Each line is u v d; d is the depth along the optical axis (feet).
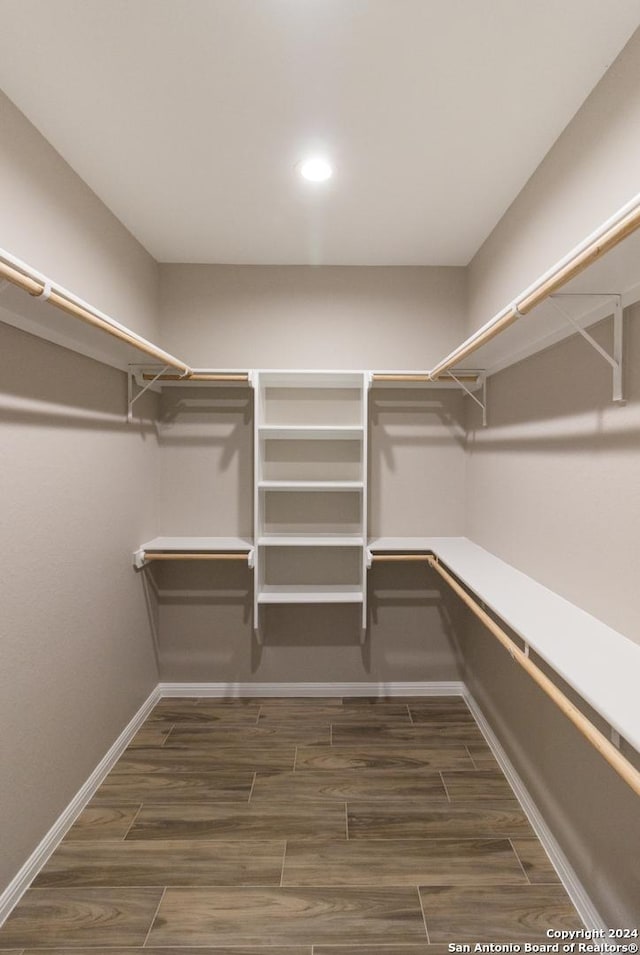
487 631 8.35
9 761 5.07
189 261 9.33
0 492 4.94
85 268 6.70
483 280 8.48
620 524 4.64
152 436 9.21
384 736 8.27
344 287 9.47
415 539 9.51
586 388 5.24
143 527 8.79
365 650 9.72
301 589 9.36
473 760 7.62
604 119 4.81
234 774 7.25
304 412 9.53
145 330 8.79
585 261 3.56
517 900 5.20
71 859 5.68
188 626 9.65
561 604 5.50
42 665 5.65
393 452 9.62
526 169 6.40
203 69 4.78
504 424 7.60
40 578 5.61
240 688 9.68
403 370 9.47
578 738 5.27
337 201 7.20
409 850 5.85
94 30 4.33
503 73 4.83
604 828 4.75
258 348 9.48
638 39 4.27
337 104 5.26
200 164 6.31
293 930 4.86
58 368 5.99
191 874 5.50
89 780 6.71
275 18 4.21
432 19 4.23
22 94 5.08
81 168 6.36
